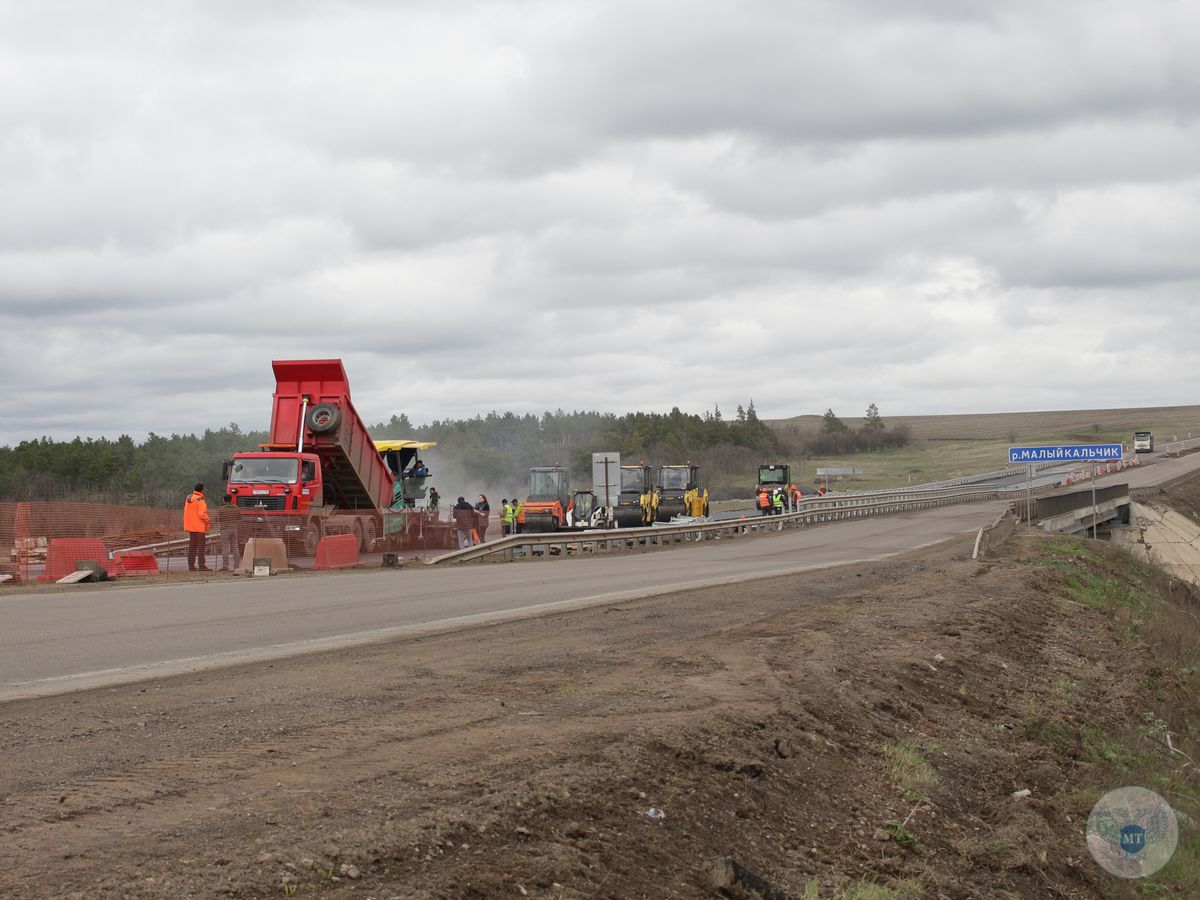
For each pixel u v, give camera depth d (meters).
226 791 6.35
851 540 42.94
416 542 35.41
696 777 7.75
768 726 9.43
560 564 30.41
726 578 24.73
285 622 15.57
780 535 47.75
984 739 11.96
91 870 4.88
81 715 8.67
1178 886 9.61
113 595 19.47
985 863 8.43
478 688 10.20
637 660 12.25
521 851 5.80
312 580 23.58
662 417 155.75
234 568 27.62
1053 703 14.70
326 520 30.12
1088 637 21.48
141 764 7.02
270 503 30.03
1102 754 13.16
